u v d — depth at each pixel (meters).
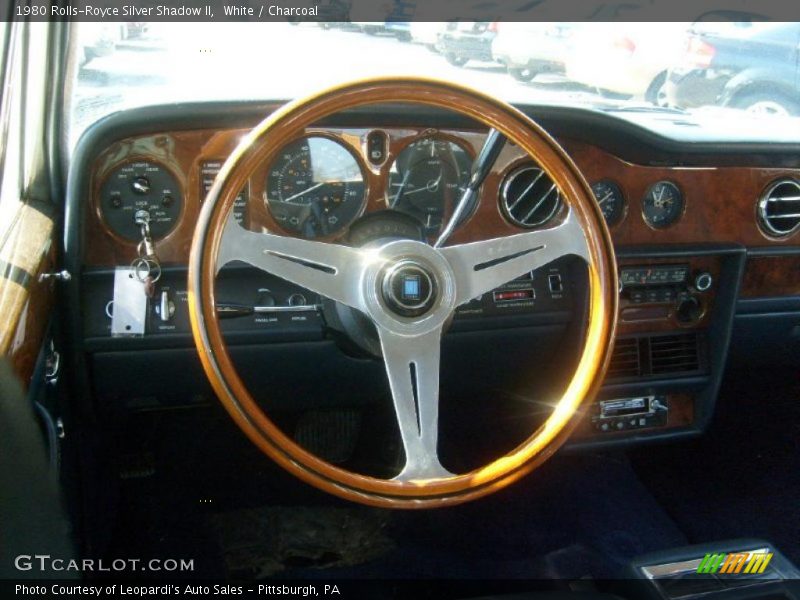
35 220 1.82
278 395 2.23
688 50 2.84
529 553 2.41
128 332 1.98
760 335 2.53
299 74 2.14
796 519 2.37
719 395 2.62
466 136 2.06
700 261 2.38
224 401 1.49
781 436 2.50
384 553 2.40
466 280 1.60
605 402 2.42
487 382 2.36
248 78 2.11
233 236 1.52
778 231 2.40
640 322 2.38
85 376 2.04
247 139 1.46
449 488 1.55
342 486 1.51
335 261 1.56
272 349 2.09
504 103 1.56
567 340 2.28
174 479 2.60
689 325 2.42
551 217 2.19
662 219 2.34
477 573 2.33
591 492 2.67
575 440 2.44
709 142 2.21
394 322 1.54
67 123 1.97
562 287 2.22
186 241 2.02
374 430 2.56
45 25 1.77
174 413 2.42
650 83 2.71
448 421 2.65
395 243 1.54
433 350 1.57
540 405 2.47
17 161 1.75
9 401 1.24
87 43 1.98
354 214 2.07
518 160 2.11
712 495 2.57
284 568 2.31
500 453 2.73
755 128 2.36
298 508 2.55
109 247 2.00
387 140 2.03
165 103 1.91
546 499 2.64
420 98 1.53
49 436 1.57
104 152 1.95
